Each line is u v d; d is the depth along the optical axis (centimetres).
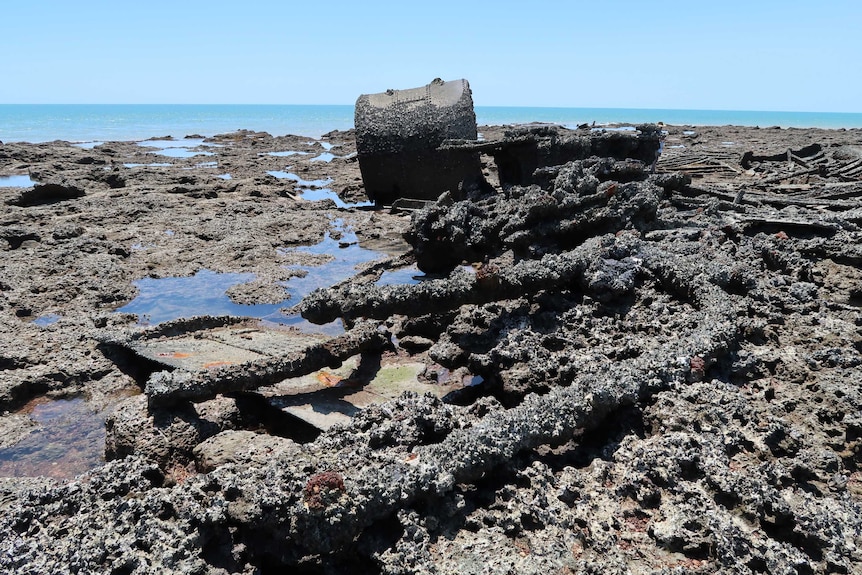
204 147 3703
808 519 342
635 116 11338
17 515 335
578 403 431
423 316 703
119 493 366
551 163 1102
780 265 737
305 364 558
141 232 1276
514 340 593
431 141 1394
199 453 448
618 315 631
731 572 319
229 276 1020
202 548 333
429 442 423
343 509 329
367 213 1491
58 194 1595
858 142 2923
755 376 509
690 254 739
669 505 367
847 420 432
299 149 3541
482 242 893
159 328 693
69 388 616
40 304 858
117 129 6225
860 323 594
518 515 354
